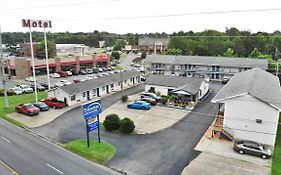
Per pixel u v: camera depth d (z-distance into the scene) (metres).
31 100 48.19
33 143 29.25
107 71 84.38
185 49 97.56
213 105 44.44
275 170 23.22
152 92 50.72
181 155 26.28
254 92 29.77
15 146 28.30
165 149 27.66
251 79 37.00
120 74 60.31
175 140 30.00
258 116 29.03
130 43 169.38
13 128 34.44
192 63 70.75
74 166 23.78
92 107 27.70
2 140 30.05
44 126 35.00
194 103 44.75
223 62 68.19
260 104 28.69
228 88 36.19
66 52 112.06
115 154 26.45
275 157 25.92
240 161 25.02
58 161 24.75
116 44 165.38
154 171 23.17
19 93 53.97
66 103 44.66
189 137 30.83
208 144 28.88
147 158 25.61
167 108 42.56
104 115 39.00
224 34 119.81
